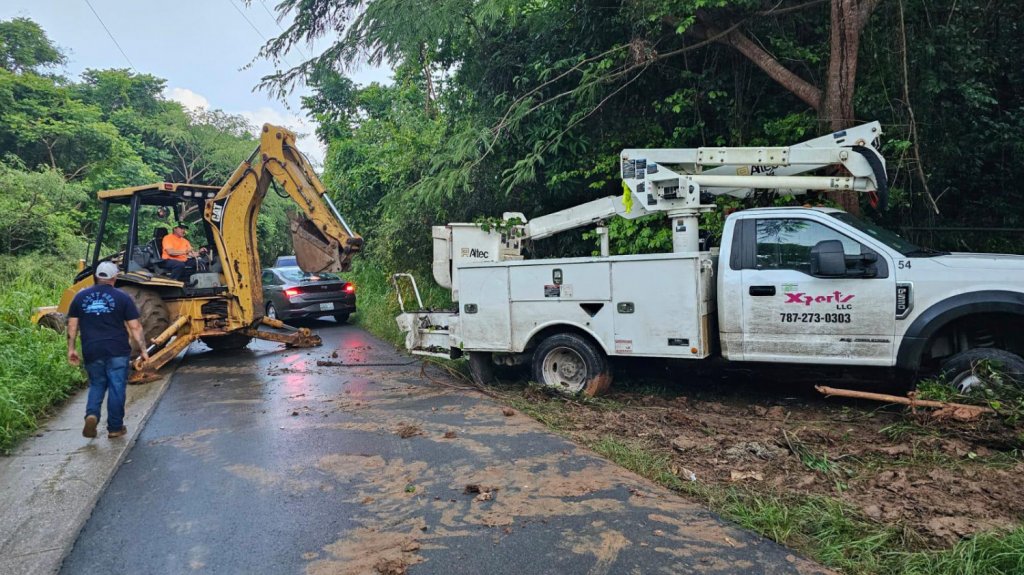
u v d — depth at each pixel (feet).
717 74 30.89
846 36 23.99
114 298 20.01
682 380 24.50
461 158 33.24
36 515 13.85
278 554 11.68
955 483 13.76
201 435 19.80
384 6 30.71
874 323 18.21
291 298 47.09
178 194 35.63
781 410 20.06
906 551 10.96
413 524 12.71
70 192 66.13
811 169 22.44
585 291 21.89
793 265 19.35
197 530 12.84
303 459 16.98
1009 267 17.19
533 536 11.96
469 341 24.52
